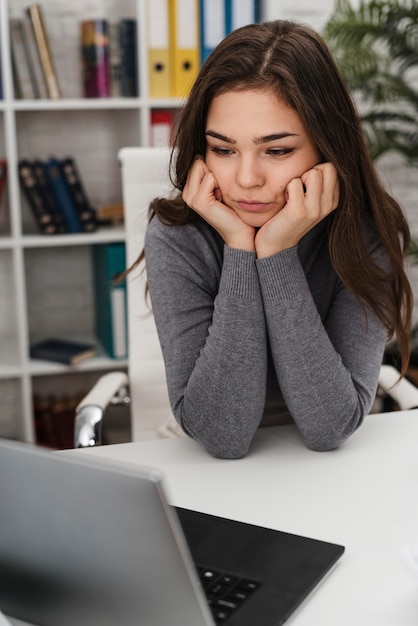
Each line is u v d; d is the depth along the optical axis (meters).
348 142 1.27
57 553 0.77
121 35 2.74
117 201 3.11
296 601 0.86
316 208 1.24
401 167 3.31
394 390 1.64
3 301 3.10
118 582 0.76
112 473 0.70
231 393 1.23
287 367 1.24
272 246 1.23
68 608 0.80
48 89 2.73
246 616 0.83
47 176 2.78
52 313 3.17
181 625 0.76
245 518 1.06
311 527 1.03
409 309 1.38
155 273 1.35
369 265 1.32
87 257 3.16
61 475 0.73
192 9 2.73
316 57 1.22
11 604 0.84
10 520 0.78
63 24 2.93
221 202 1.29
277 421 1.45
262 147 1.21
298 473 1.19
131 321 1.90
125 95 2.79
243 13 2.77
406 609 0.86
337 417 1.24
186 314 1.33
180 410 1.28
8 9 2.86
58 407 3.05
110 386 1.75
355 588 0.90
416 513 1.07
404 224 1.41
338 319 1.36
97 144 3.06
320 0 3.08
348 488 1.14
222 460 1.24
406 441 1.30
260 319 1.24
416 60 2.91
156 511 0.70
